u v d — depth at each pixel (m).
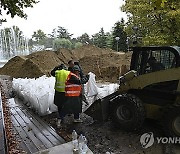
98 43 63.66
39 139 5.43
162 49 5.65
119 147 5.14
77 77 6.52
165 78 5.45
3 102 9.23
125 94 6.00
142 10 13.98
